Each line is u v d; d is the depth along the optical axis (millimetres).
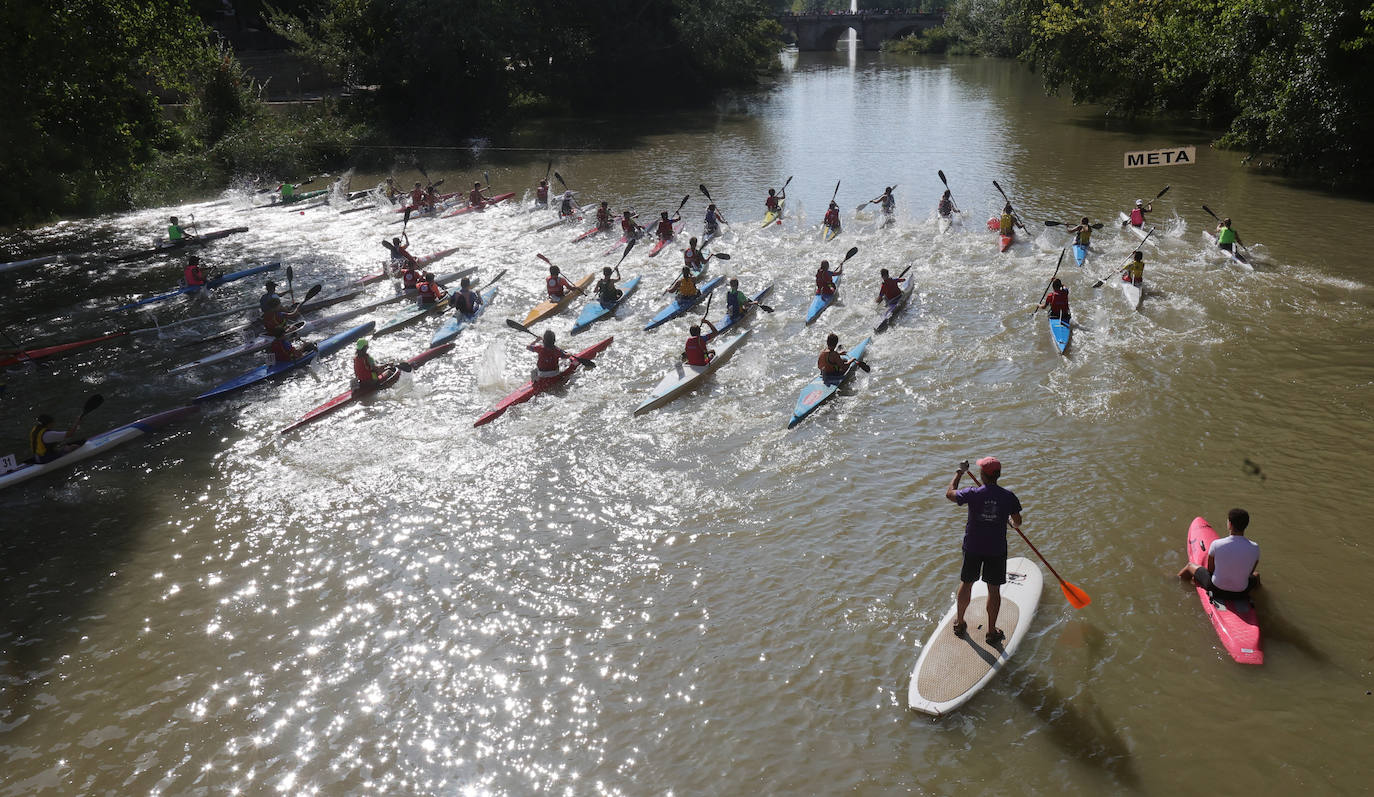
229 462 13562
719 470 12750
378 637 9625
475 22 43938
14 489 12906
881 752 7754
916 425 13766
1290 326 17016
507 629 9664
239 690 8898
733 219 27641
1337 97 27188
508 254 24703
